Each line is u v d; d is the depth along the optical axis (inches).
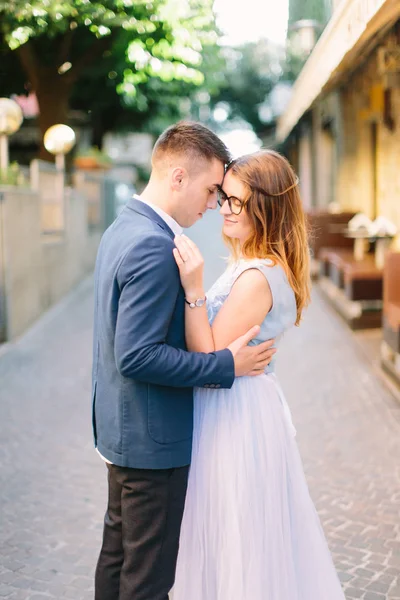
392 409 211.6
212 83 664.4
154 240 78.2
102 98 654.5
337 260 363.6
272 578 87.0
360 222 364.8
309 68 415.8
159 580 85.7
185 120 85.3
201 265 80.2
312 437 188.9
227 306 86.0
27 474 167.0
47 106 537.3
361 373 252.2
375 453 176.7
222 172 84.9
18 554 129.3
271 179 86.3
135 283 77.3
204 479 87.8
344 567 123.4
